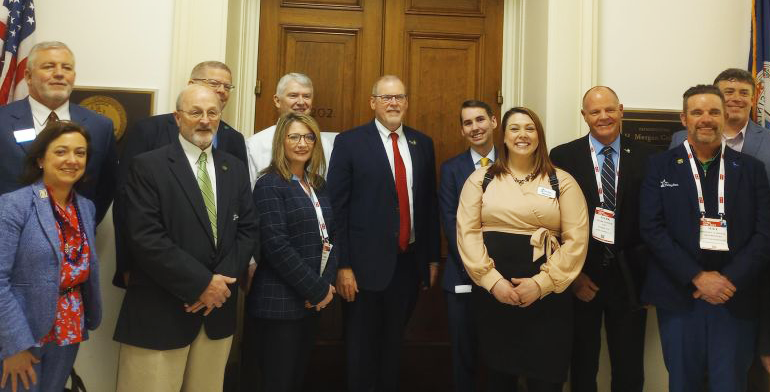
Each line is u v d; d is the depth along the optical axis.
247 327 2.38
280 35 3.06
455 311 2.32
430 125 3.13
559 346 1.90
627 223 2.24
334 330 2.98
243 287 2.29
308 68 3.08
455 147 3.14
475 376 2.34
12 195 1.61
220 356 1.87
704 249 2.01
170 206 1.75
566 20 2.71
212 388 1.86
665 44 2.78
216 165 1.91
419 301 3.06
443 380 3.02
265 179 2.02
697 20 2.80
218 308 1.83
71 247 1.69
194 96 1.84
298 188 2.04
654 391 2.62
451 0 3.16
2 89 2.35
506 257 1.92
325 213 2.12
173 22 2.58
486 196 2.01
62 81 1.96
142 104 2.55
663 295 2.06
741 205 2.03
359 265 2.28
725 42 2.80
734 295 1.99
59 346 1.66
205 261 1.77
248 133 3.01
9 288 1.53
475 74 3.16
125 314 1.75
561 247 1.91
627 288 2.19
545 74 2.72
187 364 1.83
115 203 2.03
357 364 2.28
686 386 2.06
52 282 1.60
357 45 3.09
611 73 2.76
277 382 1.95
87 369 2.42
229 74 2.33
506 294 1.85
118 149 2.53
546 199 1.95
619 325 2.25
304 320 2.03
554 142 2.69
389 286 2.35
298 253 1.97
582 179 2.29
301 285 1.91
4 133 1.93
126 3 2.59
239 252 1.83
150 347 1.69
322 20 3.08
